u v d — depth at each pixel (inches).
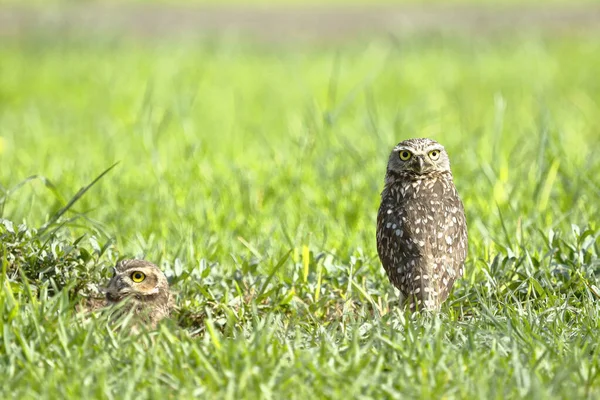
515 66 1274.6
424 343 315.9
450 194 402.9
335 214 542.3
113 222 529.3
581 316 353.4
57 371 291.7
